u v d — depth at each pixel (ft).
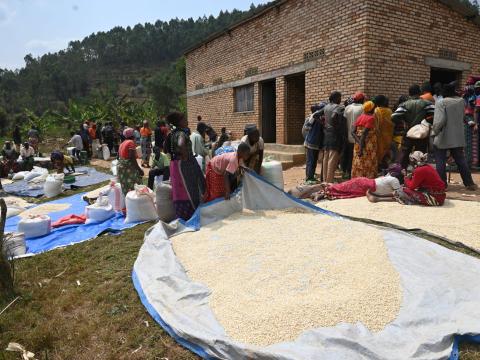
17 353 9.84
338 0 31.42
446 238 15.02
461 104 21.99
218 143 33.78
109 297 12.25
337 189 22.66
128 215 20.65
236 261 13.58
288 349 8.65
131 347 9.83
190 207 18.69
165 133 41.96
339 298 10.57
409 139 24.68
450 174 26.16
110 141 60.90
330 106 25.61
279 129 40.22
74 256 16.12
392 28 30.63
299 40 36.14
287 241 15.20
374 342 8.83
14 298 12.45
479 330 9.13
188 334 9.55
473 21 35.91
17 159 46.16
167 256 14.10
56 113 112.27
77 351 9.80
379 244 14.21
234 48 46.26
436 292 10.84
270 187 19.67
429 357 8.36
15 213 24.53
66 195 30.94
